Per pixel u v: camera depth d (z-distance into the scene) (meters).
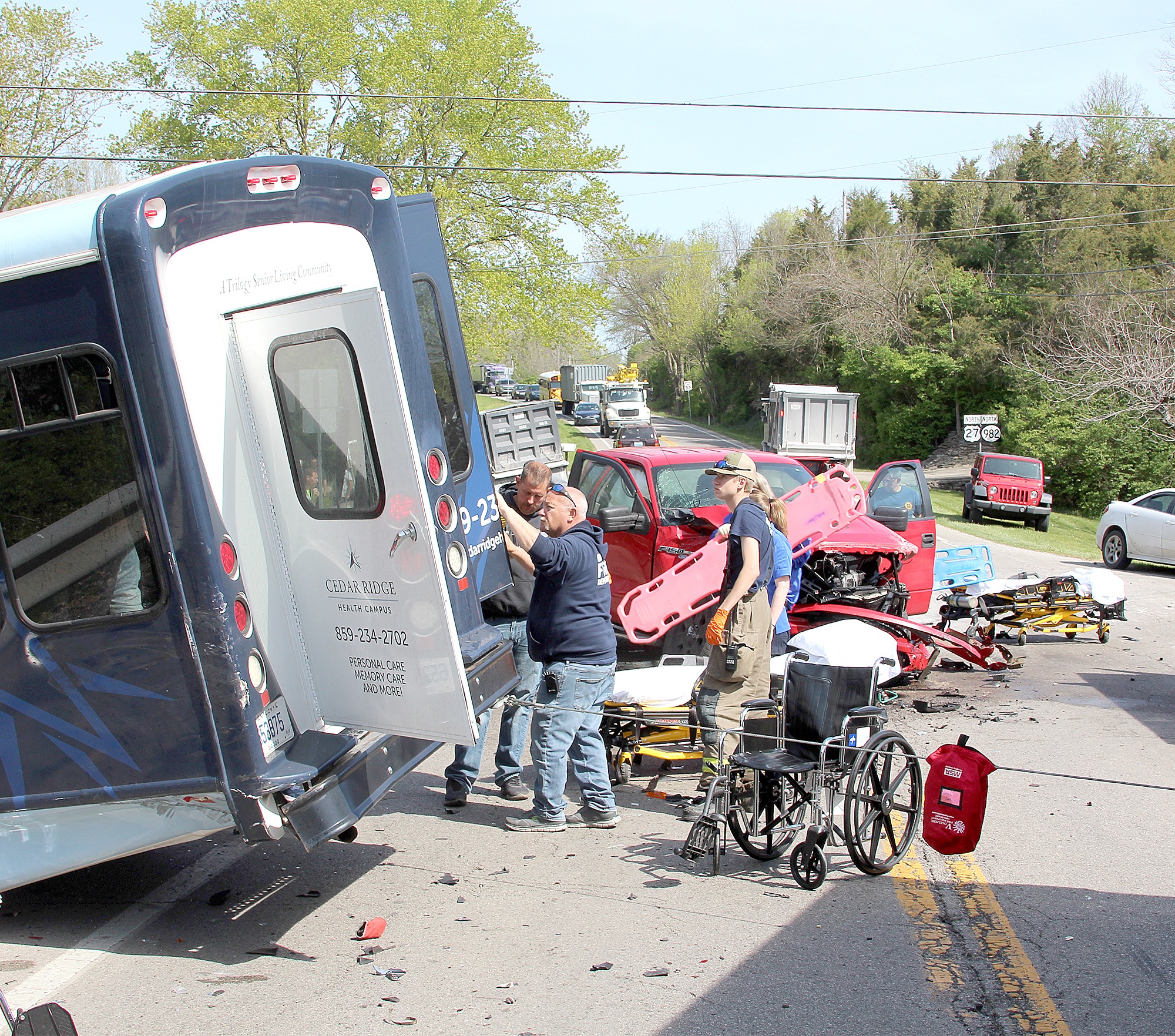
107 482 4.46
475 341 29.41
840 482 9.16
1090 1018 3.90
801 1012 3.98
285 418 4.77
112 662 4.54
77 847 4.84
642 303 90.00
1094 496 37.12
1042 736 7.92
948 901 4.98
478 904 5.06
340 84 26.75
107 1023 4.05
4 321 4.46
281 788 4.48
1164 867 5.38
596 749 6.04
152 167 26.97
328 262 5.15
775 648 8.10
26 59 26.42
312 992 4.25
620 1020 3.94
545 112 28.12
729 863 5.54
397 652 4.80
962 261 53.75
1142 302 38.03
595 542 5.95
